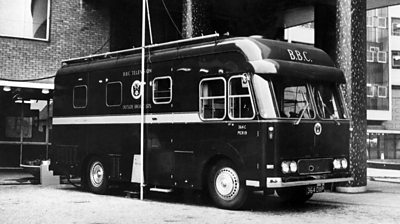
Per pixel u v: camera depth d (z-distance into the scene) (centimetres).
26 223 895
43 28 1848
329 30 1812
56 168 1471
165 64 1191
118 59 1327
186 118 1135
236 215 993
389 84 5453
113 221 920
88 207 1098
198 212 1030
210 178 1095
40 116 1988
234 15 2136
